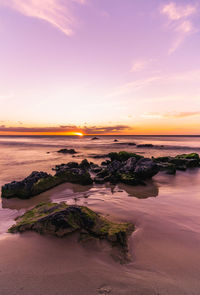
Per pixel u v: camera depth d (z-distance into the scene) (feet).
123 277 12.09
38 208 24.68
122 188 40.65
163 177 51.70
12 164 75.31
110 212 25.99
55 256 14.67
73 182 43.98
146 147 173.17
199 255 15.35
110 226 19.51
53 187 40.91
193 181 46.65
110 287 10.89
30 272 12.29
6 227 21.77
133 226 21.11
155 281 11.74
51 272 12.39
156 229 20.44
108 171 57.16
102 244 16.71
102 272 12.62
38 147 169.17
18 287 10.57
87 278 11.78
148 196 34.06
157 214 24.91
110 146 188.65
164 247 16.65
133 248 16.46
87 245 16.51
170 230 20.17
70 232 18.13
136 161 58.54
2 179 49.65
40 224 19.11
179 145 190.70
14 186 35.32
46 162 82.07
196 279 12.12
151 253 15.64
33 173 45.50
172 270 13.19
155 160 74.64
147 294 10.32
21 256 14.43
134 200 31.63
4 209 29.09
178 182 45.75
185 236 18.80
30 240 17.19
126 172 50.96
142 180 47.60
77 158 98.84
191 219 23.07
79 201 31.78
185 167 62.69
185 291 10.75
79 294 10.12
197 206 27.91
